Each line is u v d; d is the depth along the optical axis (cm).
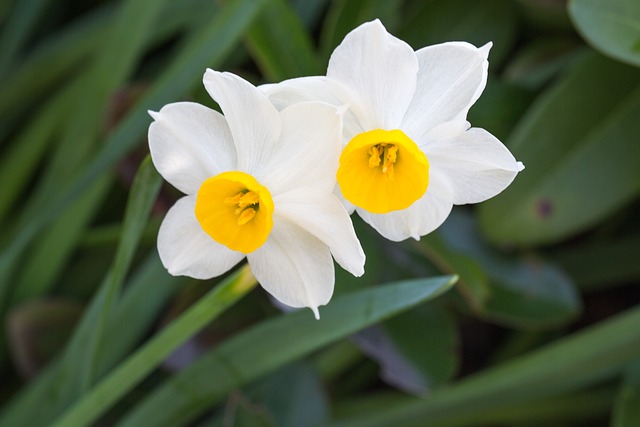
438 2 52
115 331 48
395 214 37
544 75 54
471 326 60
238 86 36
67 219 52
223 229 37
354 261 37
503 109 52
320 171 36
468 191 37
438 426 52
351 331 42
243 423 47
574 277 56
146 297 49
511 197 49
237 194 37
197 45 46
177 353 50
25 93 61
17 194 58
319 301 37
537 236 49
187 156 37
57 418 47
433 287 41
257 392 48
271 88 36
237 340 44
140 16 49
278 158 37
